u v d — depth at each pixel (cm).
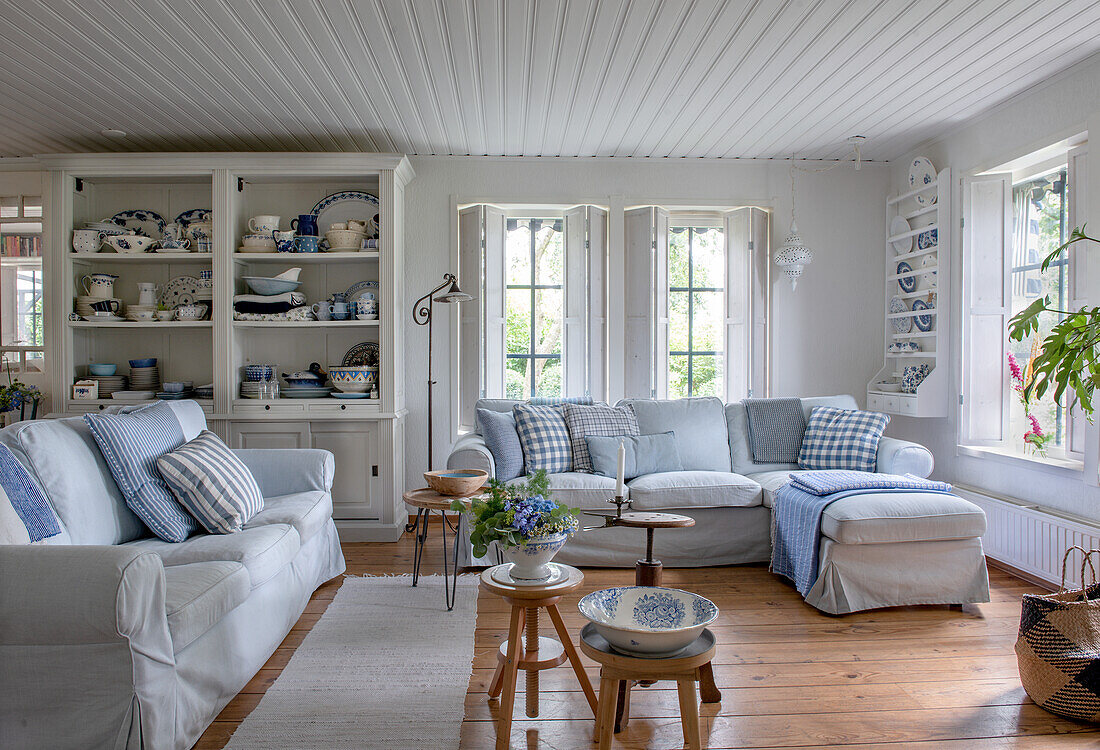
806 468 415
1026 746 204
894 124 425
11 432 235
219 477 284
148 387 455
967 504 319
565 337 502
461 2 268
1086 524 321
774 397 501
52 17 279
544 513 212
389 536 440
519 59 322
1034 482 370
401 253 472
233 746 198
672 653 173
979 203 420
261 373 449
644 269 488
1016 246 414
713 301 509
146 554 180
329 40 302
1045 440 378
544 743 205
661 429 430
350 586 346
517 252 508
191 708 197
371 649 269
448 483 315
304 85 353
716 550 385
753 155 491
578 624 297
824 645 278
